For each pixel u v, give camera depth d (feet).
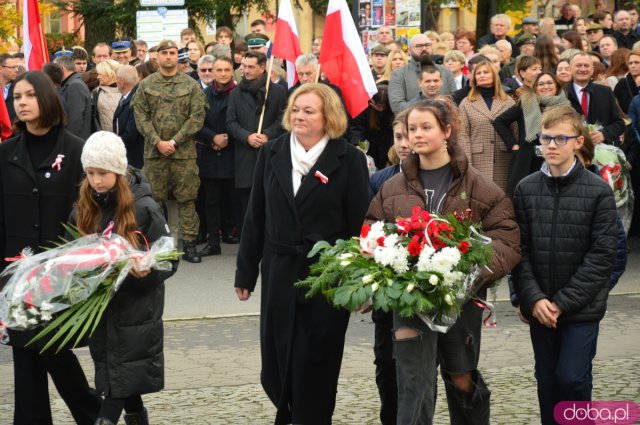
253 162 49.73
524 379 30.55
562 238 23.12
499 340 35.35
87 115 48.80
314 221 24.09
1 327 23.89
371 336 36.29
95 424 22.76
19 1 90.84
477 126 44.88
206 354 34.24
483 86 45.14
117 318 22.79
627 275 45.98
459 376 22.45
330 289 21.57
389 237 20.86
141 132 49.08
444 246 20.70
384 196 23.04
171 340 36.09
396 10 63.36
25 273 22.12
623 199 45.34
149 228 23.34
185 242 49.96
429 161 22.67
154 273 22.54
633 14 71.67
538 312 22.90
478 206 22.43
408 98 47.98
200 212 54.60
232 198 52.31
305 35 142.31
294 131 24.27
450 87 50.75
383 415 25.29
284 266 24.07
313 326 23.93
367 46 63.52
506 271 22.17
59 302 21.91
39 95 24.39
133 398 24.40
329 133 24.34
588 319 22.99
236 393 29.73
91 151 22.39
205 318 39.34
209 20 86.89
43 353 23.90
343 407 28.07
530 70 45.52
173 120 48.96
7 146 24.86
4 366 33.12
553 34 66.90
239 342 35.76
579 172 23.26
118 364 22.79
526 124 44.04
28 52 55.06
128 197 22.82
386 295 20.40
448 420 26.78
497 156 44.98
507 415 27.07
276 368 24.53
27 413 24.36
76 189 24.71
